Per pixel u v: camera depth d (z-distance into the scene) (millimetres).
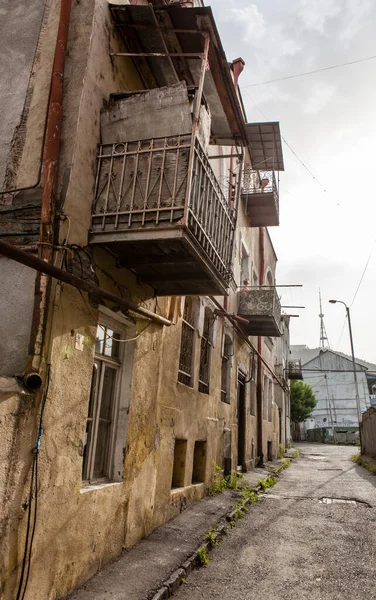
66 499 4215
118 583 4441
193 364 8711
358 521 7820
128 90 5895
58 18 5340
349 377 59844
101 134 5145
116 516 5203
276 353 25203
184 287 6324
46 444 3963
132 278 5789
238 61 13117
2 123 5172
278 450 22453
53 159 4594
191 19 5434
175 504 7289
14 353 4141
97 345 5312
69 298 4418
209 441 9539
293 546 6250
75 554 4305
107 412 5590
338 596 4488
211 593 4531
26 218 4570
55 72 4855
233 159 13031
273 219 15461
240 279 13906
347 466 18516
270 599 4395
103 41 5324
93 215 4891
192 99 5188
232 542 6414
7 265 4426
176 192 4660
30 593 3666
